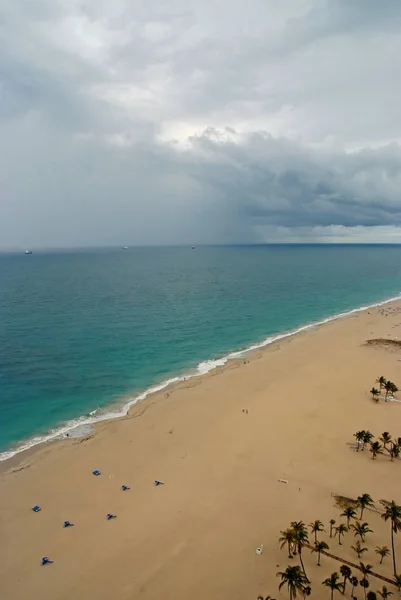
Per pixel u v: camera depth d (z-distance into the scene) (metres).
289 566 37.44
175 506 45.44
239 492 47.75
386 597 33.66
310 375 85.12
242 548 39.66
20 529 42.03
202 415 66.94
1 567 37.47
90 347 102.88
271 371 87.69
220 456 55.06
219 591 35.09
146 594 34.84
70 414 68.00
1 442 59.16
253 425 63.47
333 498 46.66
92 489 48.34
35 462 53.94
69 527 42.34
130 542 40.38
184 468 52.47
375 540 40.44
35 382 80.69
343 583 34.50
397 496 46.94
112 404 72.00
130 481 49.84
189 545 40.03
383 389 77.06
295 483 49.34
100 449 57.03
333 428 62.59
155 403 71.88
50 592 35.00
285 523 42.84
